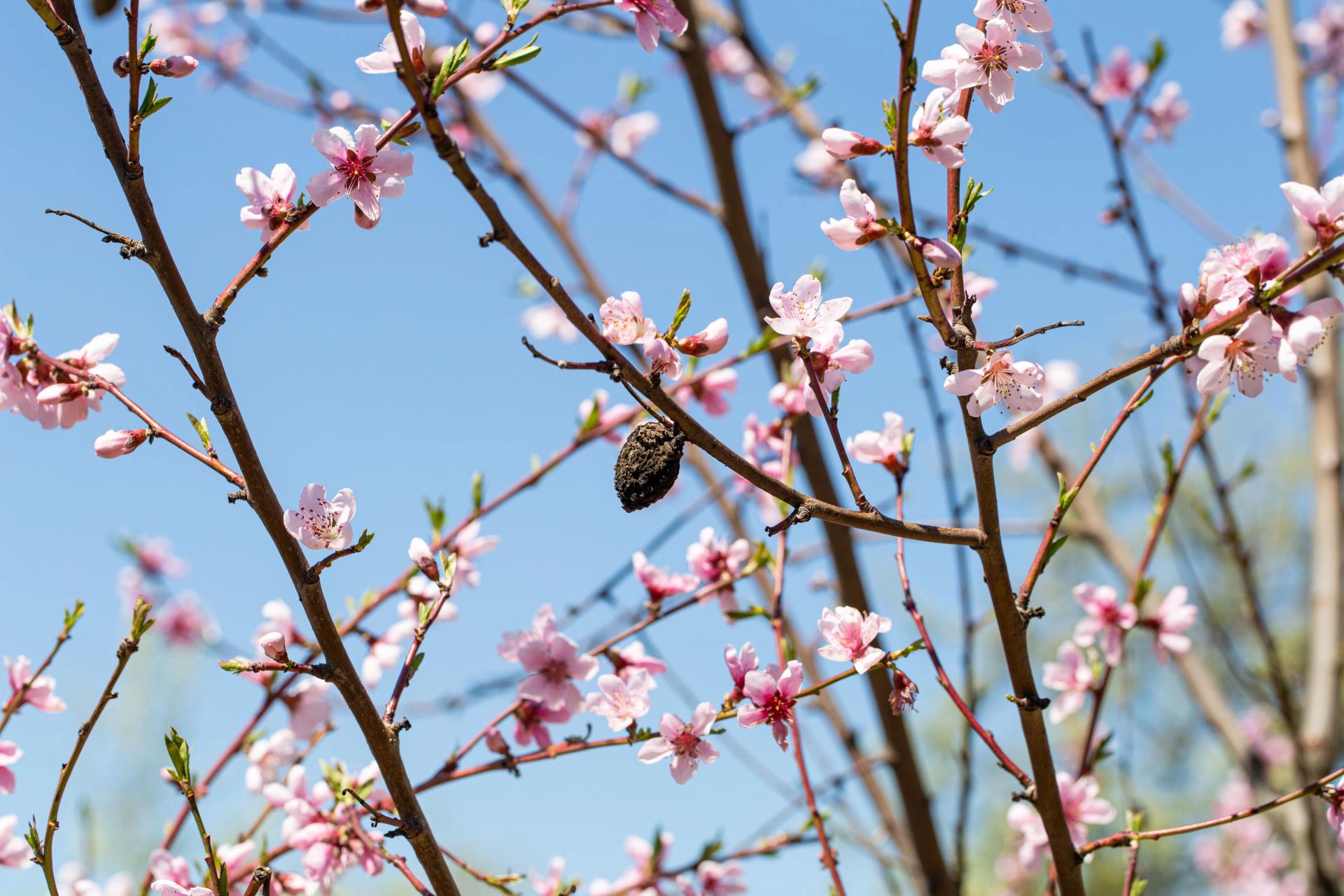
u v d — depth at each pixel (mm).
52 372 1361
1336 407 2066
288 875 1497
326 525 1354
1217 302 1325
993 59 1342
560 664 1454
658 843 1569
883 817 1799
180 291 1330
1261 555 5121
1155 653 1535
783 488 1327
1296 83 2188
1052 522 1378
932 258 1315
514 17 1309
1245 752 1820
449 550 1559
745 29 2262
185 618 2367
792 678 1392
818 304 1364
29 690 1475
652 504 1346
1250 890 3131
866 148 1337
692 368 1596
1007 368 1343
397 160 1358
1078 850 1394
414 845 1354
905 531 1342
